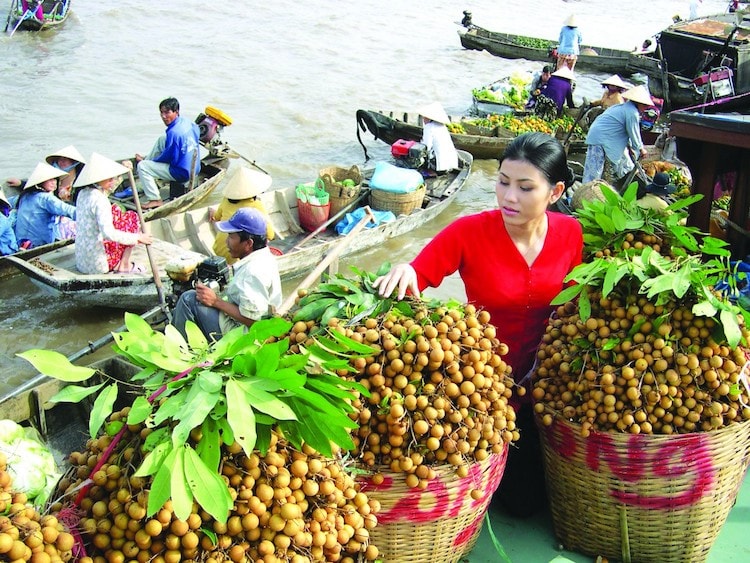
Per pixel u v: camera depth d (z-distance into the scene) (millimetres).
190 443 1906
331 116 13938
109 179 6629
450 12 25297
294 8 23250
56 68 15359
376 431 2334
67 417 4133
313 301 2711
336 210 8992
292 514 1896
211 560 1818
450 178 10547
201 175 10023
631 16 27719
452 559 2521
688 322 2564
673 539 2619
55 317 7168
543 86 13477
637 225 3025
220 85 15250
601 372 2588
